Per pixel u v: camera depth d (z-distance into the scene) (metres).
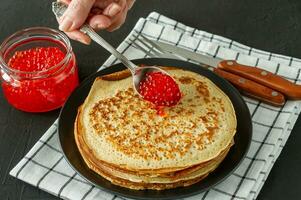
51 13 1.15
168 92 0.90
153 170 0.84
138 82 0.94
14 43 1.01
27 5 1.16
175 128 0.89
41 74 0.94
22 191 0.90
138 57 1.06
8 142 0.95
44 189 0.89
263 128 0.96
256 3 1.15
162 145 0.87
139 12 1.15
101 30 1.11
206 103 0.92
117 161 0.86
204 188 0.86
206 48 1.08
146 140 0.87
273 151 0.93
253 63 1.05
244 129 0.92
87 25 0.95
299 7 1.14
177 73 0.97
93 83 0.95
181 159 0.85
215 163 0.87
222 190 0.89
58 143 0.94
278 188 0.90
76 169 0.88
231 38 1.10
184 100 0.92
